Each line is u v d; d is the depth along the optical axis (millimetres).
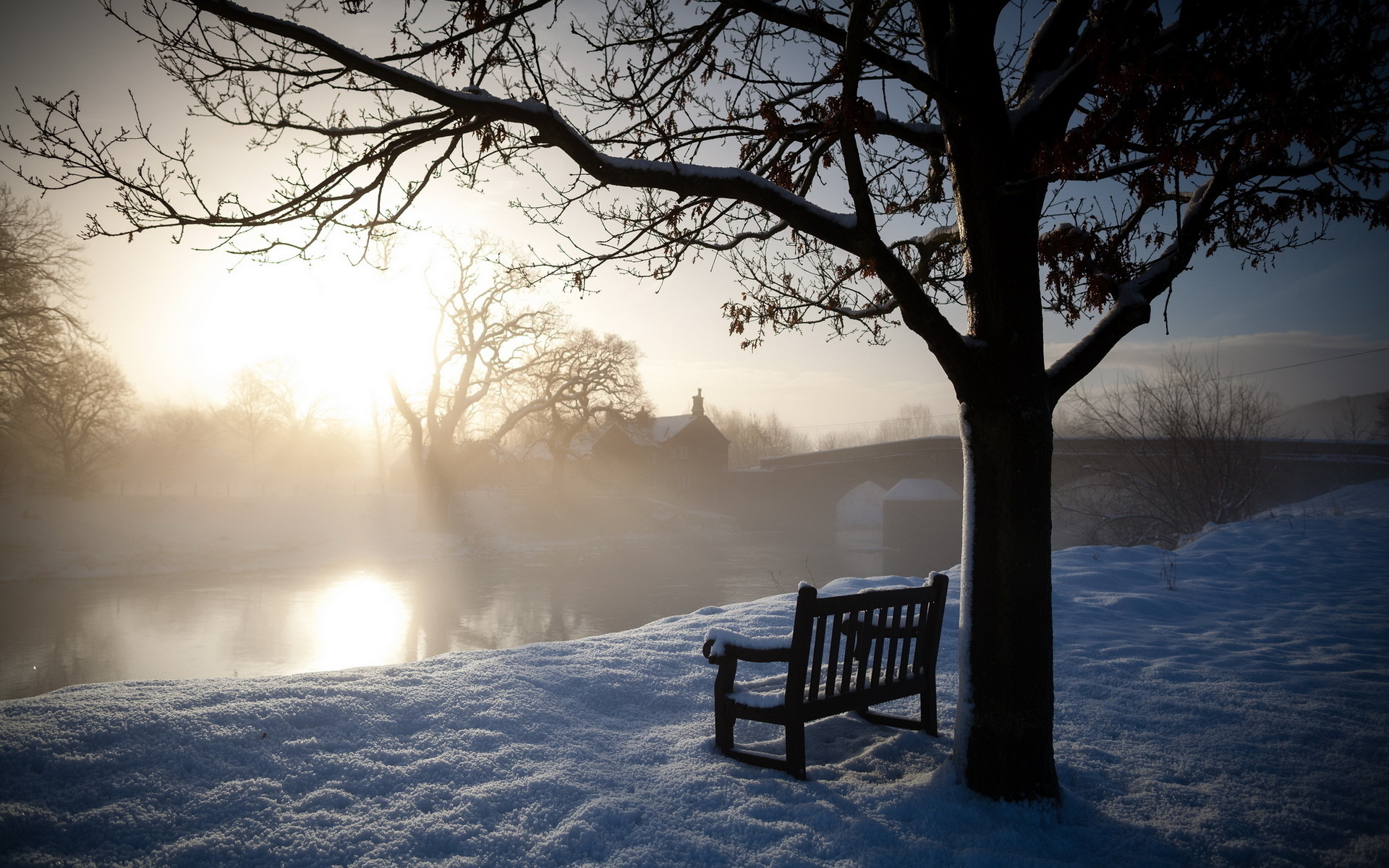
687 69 5723
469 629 27438
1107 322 4305
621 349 50094
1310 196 4566
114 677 20016
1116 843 3496
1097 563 11961
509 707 4816
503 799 3623
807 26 3994
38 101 4008
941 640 7645
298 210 4570
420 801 3580
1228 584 10664
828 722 5363
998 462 3992
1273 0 3609
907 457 67000
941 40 4332
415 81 3879
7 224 33375
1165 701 5688
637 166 4035
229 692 4566
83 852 3043
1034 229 4137
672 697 5570
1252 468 24750
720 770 4215
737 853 3309
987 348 4031
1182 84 3646
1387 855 3393
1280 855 3387
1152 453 26609
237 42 4449
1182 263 4422
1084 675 6406
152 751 3748
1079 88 4098
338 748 4047
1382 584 10789
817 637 4352
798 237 6520
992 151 4008
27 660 21578
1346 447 35188
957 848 3383
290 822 3338
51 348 35094
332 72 4445
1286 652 7250
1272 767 4461
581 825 3432
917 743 4859
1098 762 4531
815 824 3566
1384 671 6473
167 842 3158
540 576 40688
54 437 50500
